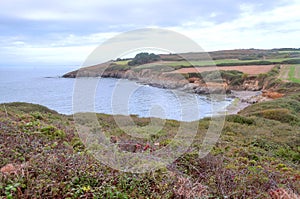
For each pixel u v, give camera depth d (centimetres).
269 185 409
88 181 347
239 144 750
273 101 1794
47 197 306
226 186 392
